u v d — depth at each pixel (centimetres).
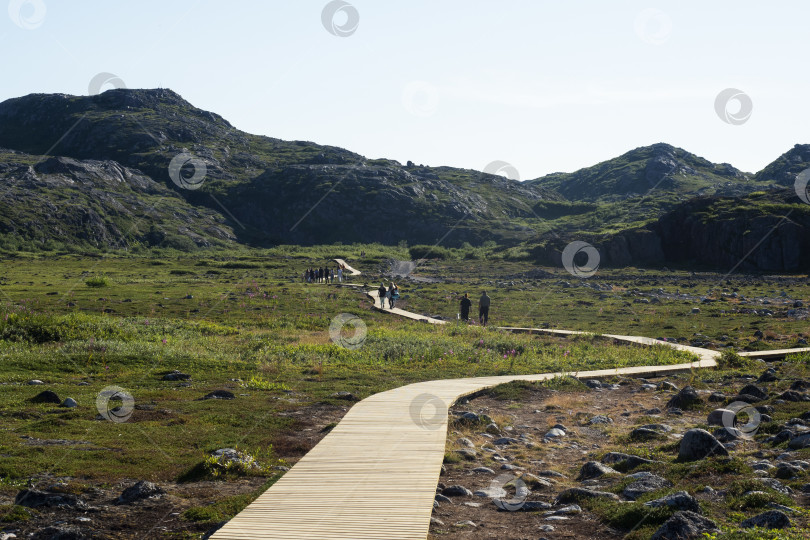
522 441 1479
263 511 905
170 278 7712
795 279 7669
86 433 1349
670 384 2198
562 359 2873
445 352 2936
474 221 18025
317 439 1384
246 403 1723
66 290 5556
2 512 908
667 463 1154
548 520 916
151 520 905
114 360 2359
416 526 852
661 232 10225
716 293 6172
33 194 15838
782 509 862
